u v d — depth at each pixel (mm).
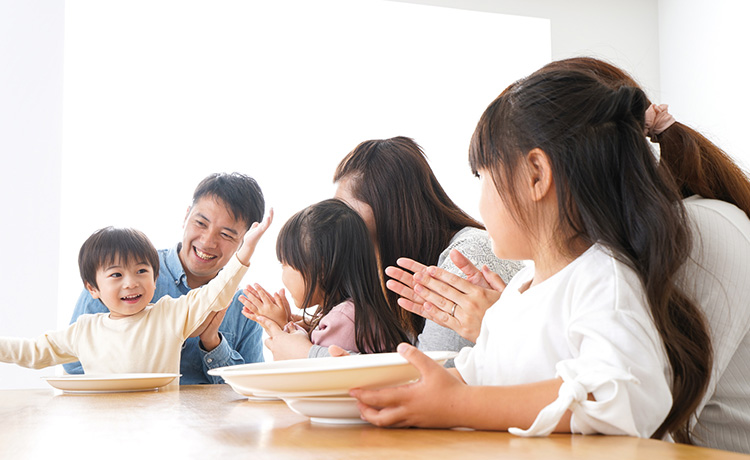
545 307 741
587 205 738
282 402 995
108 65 3096
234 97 3268
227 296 1697
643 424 612
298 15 3369
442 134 3553
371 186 1637
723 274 829
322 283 1526
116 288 1686
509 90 835
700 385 720
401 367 679
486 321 839
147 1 3158
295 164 3326
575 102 761
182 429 694
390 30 3494
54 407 966
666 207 722
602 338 643
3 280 2609
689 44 3467
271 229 3209
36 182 2689
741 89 3152
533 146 762
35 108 2725
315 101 3391
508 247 823
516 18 3424
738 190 940
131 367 1665
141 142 3102
